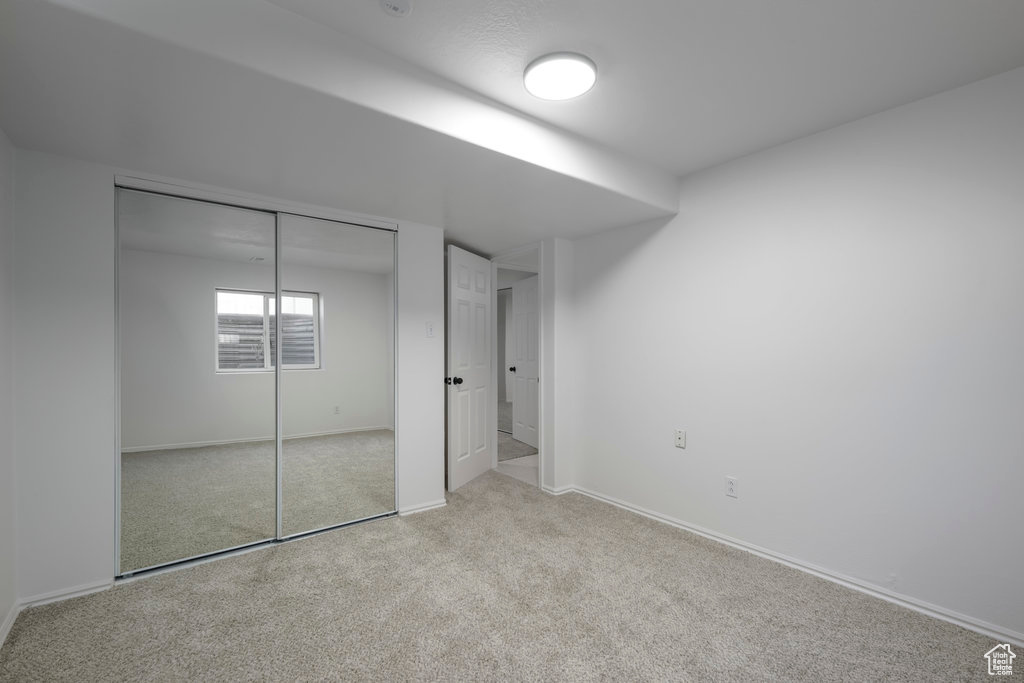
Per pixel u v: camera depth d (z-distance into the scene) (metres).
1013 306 1.70
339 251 2.87
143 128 1.69
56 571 1.95
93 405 2.03
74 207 1.98
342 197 2.52
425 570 2.24
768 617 1.86
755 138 2.28
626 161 2.48
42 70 1.30
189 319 2.60
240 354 2.87
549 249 3.53
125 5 1.13
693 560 2.36
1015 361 1.69
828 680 1.51
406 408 3.03
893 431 1.98
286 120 1.62
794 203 2.30
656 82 1.79
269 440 3.02
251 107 1.53
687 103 1.95
